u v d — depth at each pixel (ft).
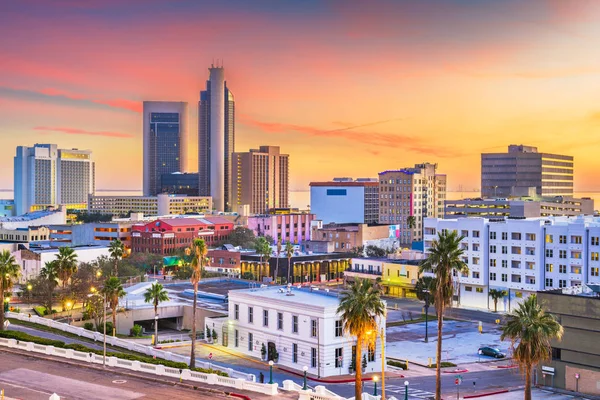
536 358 261.03
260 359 389.19
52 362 308.19
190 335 493.36
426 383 345.92
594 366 321.93
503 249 603.26
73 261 533.14
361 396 266.57
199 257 350.43
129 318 510.17
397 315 579.07
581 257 560.61
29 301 564.71
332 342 353.92
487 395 322.96
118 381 276.62
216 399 252.62
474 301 622.54
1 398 245.86
